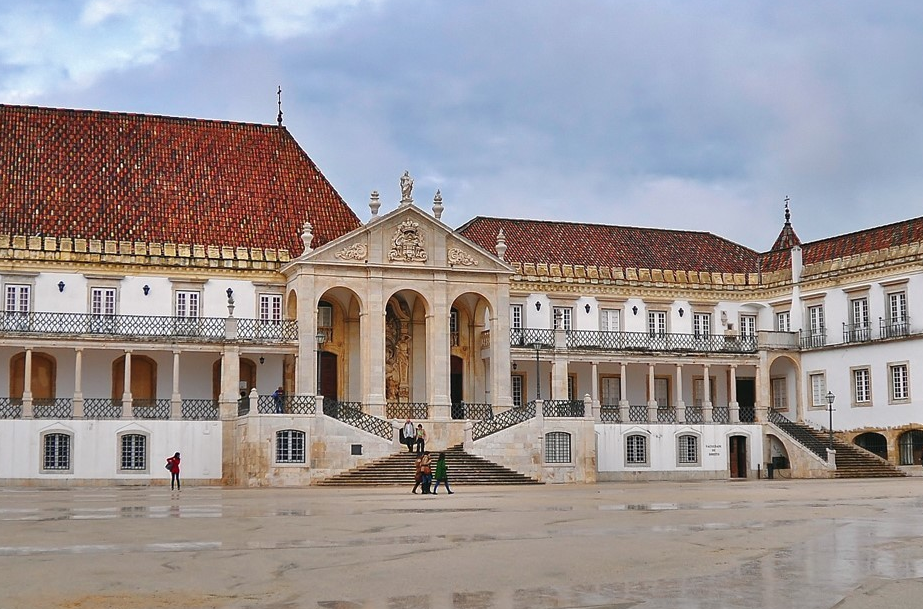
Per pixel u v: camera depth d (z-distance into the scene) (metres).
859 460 68.38
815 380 74.06
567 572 19.12
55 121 67.62
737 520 29.30
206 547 22.83
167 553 21.75
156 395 64.56
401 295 68.81
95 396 63.28
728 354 73.81
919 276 67.56
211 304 65.12
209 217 67.19
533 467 61.38
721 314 78.06
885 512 32.22
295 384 64.12
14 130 66.50
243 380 66.12
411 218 65.69
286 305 66.44
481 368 70.50
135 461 60.53
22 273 61.97
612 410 72.25
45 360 62.84
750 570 19.23
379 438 59.28
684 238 81.44
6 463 58.44
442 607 15.98
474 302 70.62
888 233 72.69
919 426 66.50
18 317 60.78
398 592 17.17
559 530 26.58
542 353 70.38
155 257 64.06
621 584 17.84
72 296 62.78
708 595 16.77
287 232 68.19
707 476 71.38
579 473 62.31
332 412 61.75
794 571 19.06
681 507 35.06
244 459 58.25
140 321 63.06
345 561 20.53
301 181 71.12
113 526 28.02
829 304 73.62
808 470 68.81
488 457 60.78
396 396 68.19
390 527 27.61
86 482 59.50
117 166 67.19
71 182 65.62
